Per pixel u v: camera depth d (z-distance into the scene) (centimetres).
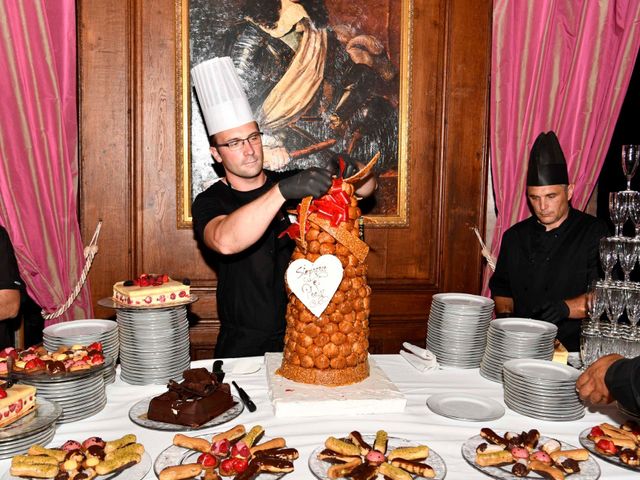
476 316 193
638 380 133
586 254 268
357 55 321
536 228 278
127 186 311
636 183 319
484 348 195
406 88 326
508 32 312
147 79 308
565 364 172
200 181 317
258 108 316
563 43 316
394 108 327
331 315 159
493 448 132
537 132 319
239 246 176
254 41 312
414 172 334
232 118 212
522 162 319
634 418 152
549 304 219
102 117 306
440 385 178
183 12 305
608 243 189
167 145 312
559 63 316
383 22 322
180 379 177
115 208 311
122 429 144
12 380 146
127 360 174
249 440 133
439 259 338
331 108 322
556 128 320
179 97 309
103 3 301
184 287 192
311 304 155
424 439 141
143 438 139
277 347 229
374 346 337
